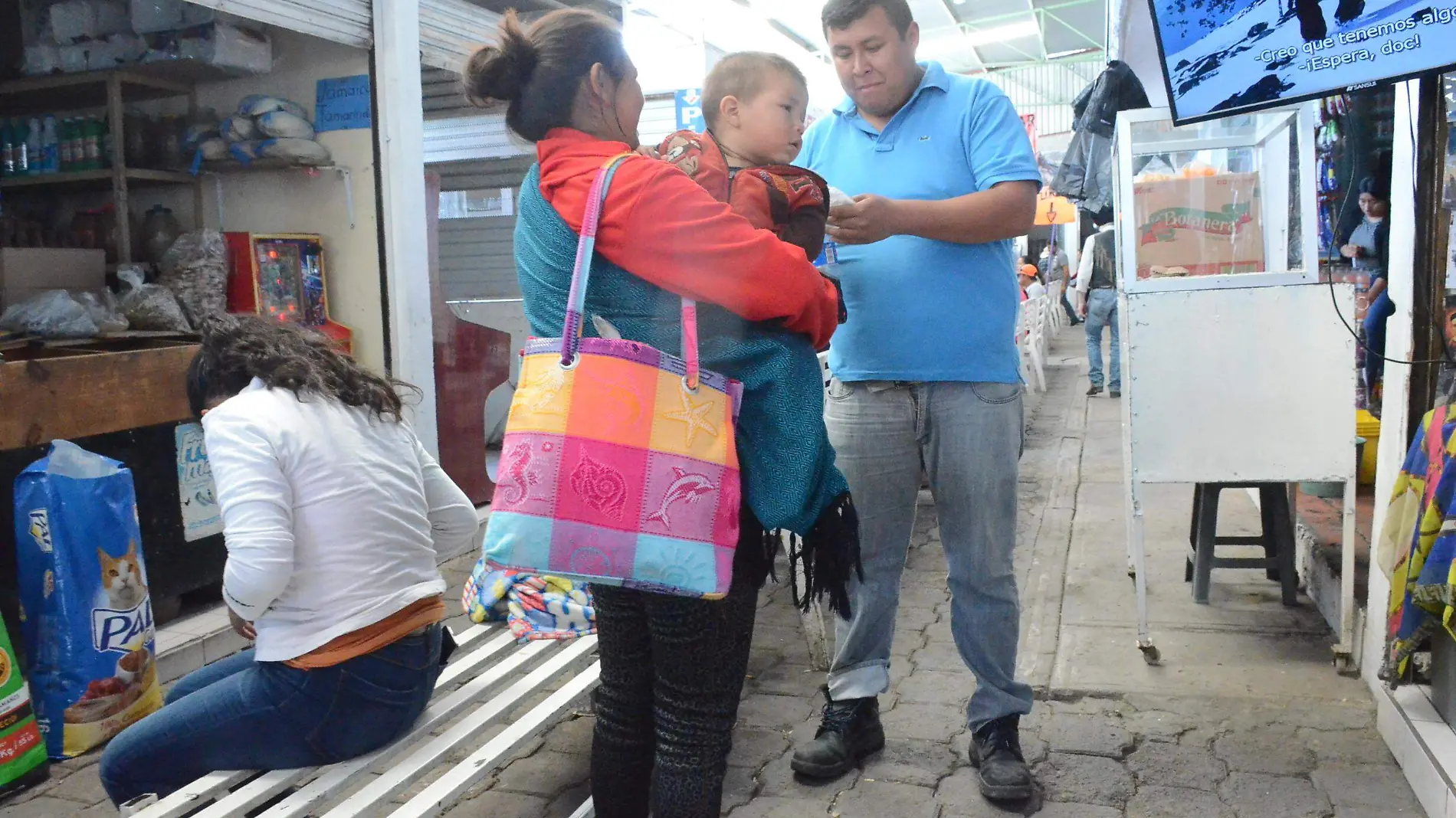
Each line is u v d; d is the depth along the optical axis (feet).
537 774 9.70
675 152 6.11
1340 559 12.25
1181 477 11.27
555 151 6.02
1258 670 11.21
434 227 17.78
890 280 8.58
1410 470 8.96
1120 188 11.45
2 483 12.22
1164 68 9.74
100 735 10.42
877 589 9.14
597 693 7.05
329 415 7.54
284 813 6.66
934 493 8.87
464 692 8.46
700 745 6.29
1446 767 8.03
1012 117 8.38
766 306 5.71
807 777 9.23
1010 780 8.64
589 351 5.57
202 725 7.22
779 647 12.68
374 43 16.12
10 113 17.93
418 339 16.90
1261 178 11.84
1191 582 14.20
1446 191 9.08
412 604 7.55
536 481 5.46
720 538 5.68
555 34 5.99
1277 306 10.96
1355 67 8.65
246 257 15.70
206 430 7.33
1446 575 8.12
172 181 17.21
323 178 16.83
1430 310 9.32
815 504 6.21
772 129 6.53
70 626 10.25
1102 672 11.31
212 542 13.39
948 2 49.11
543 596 10.03
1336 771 9.04
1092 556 15.69
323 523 7.25
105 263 16.01
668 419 5.56
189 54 15.58
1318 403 10.97
